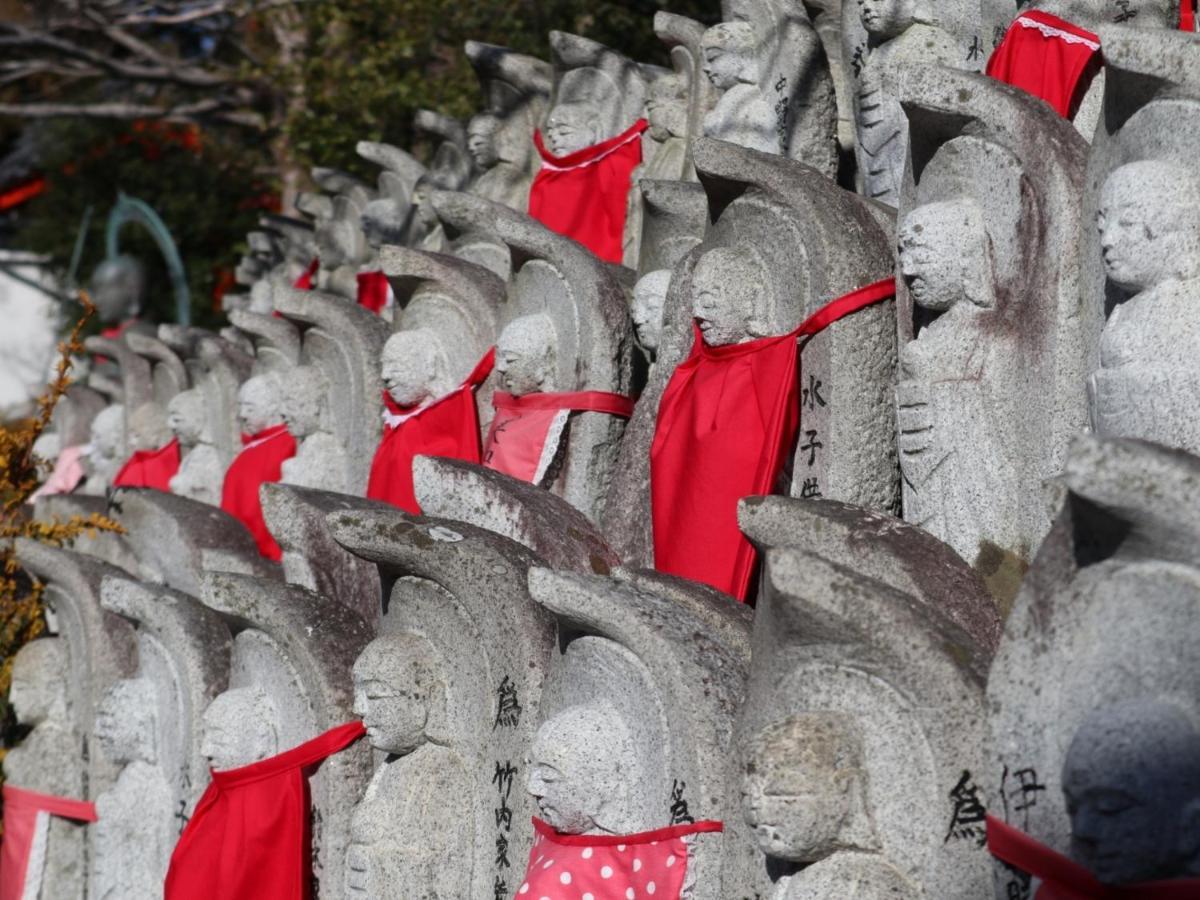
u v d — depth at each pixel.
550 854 11.27
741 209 13.60
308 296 19.19
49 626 20.28
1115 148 10.90
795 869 9.93
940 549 10.61
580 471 15.27
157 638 16.11
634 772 11.06
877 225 13.16
